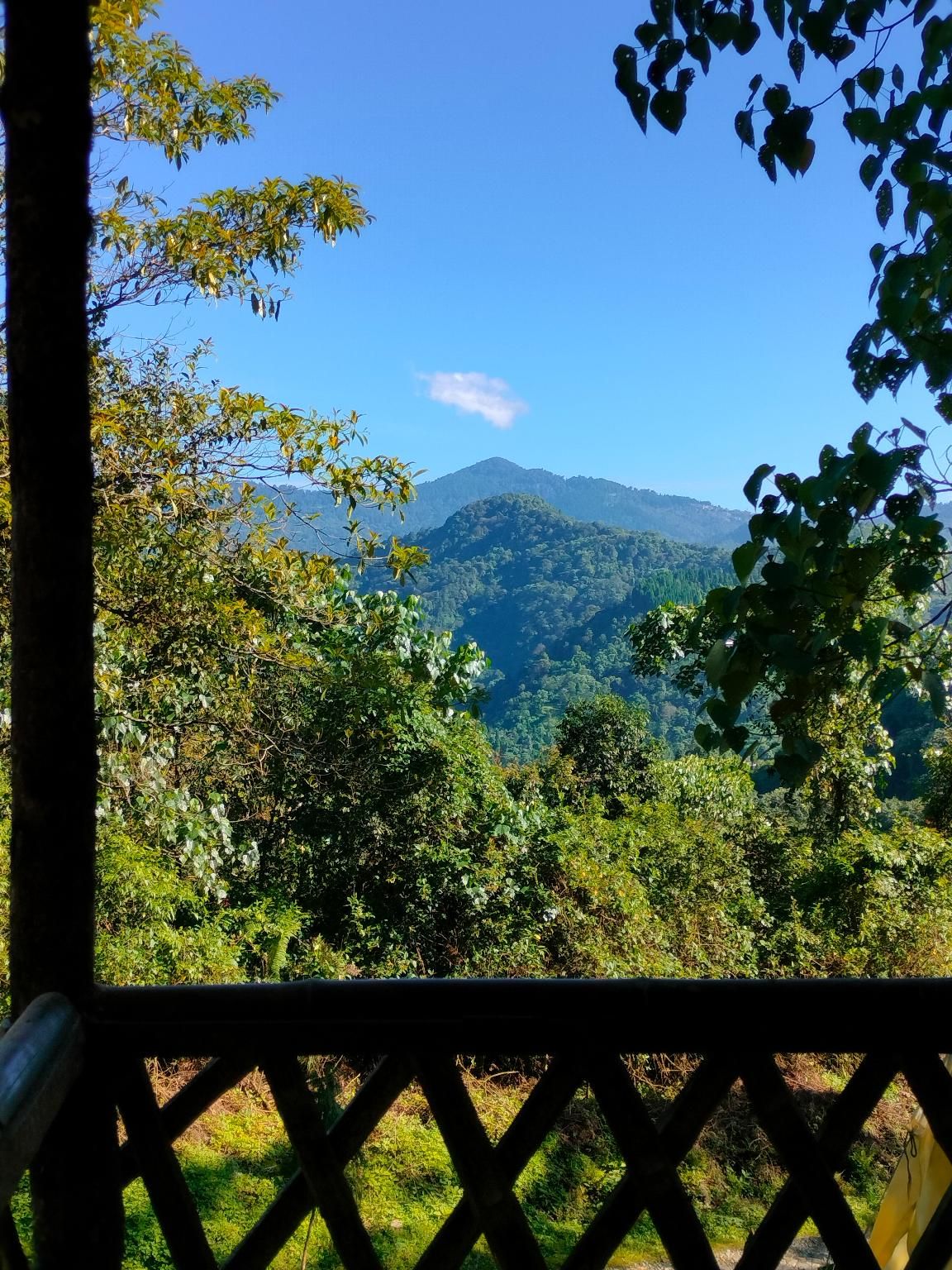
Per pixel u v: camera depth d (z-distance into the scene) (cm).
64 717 131
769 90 178
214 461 516
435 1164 526
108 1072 133
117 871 571
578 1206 530
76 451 130
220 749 755
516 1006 130
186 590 523
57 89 124
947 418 154
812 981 131
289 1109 132
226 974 637
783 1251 131
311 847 874
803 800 898
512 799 972
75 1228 132
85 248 129
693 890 987
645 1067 680
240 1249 131
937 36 153
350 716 846
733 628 157
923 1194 188
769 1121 130
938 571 146
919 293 151
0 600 441
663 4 179
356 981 133
